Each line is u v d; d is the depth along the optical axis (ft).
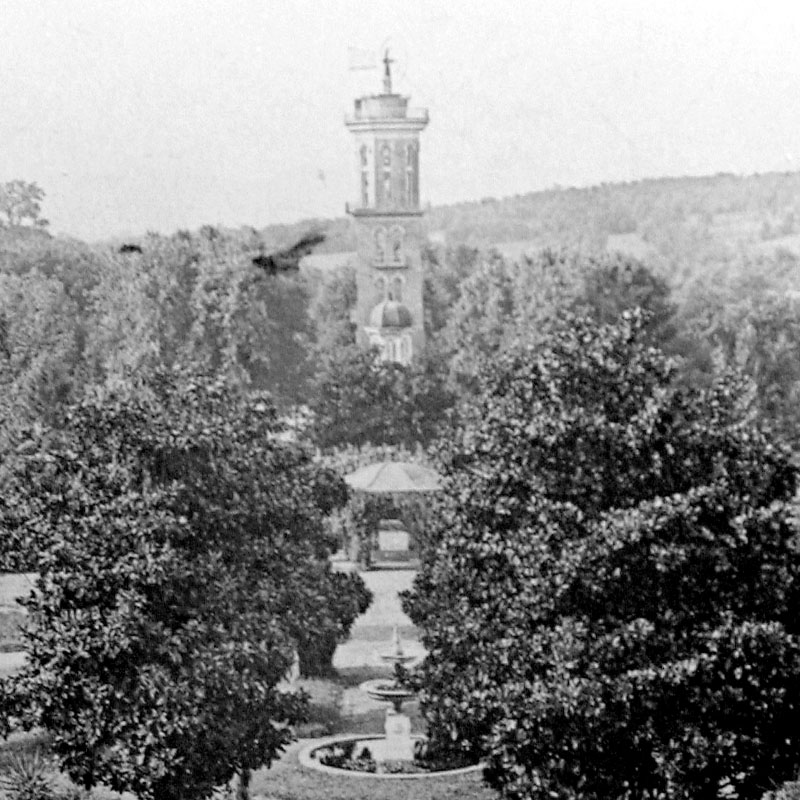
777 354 345.31
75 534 127.75
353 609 163.73
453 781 145.79
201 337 333.21
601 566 116.67
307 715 146.10
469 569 124.77
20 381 293.23
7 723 125.90
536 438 122.83
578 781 117.08
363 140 370.53
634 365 126.82
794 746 119.14
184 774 126.41
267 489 141.49
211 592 131.44
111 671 125.70
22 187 312.91
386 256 405.39
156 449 133.28
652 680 113.80
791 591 121.90
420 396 315.99
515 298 397.39
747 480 122.62
